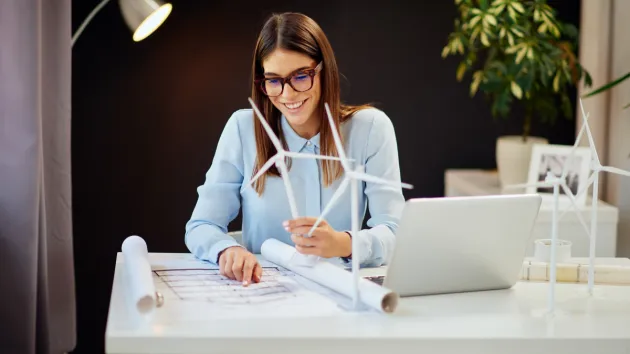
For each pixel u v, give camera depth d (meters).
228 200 2.26
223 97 3.99
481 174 4.00
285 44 2.02
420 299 1.80
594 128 3.60
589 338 1.55
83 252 3.98
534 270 1.99
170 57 3.94
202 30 3.95
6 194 2.63
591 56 3.70
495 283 1.89
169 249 4.03
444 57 3.98
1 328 2.64
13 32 2.60
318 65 2.07
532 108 3.73
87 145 3.94
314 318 1.63
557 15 4.05
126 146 3.96
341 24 4.04
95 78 3.91
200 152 4.00
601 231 3.28
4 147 2.62
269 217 2.24
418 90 4.10
